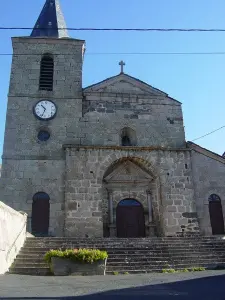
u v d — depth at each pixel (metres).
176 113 21.88
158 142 21.08
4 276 11.26
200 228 19.34
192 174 20.27
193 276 11.28
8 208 13.13
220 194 20.16
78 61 22.36
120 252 14.36
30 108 20.66
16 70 21.55
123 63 22.70
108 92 21.66
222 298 7.30
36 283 9.66
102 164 19.77
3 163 19.19
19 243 14.47
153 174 20.58
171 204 19.47
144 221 20.14
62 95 21.22
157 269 13.05
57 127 20.41
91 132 20.61
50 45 22.58
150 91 22.19
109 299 7.29
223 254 14.98
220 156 20.75
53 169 19.45
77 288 8.80
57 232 18.30
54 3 25.67
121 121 21.16
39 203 18.81
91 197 19.02
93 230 18.42
